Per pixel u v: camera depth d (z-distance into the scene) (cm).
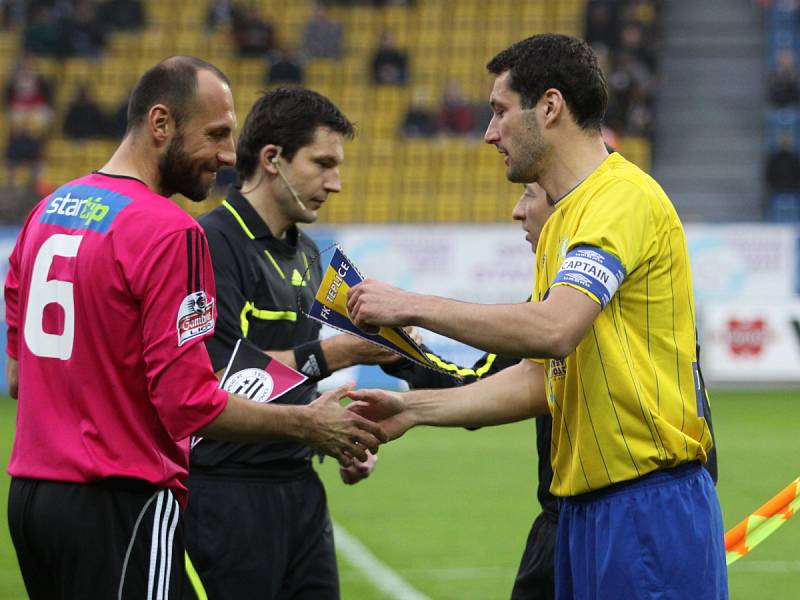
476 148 7275
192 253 1220
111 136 7262
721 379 5781
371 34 8062
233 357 1435
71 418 1232
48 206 1291
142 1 8119
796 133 7450
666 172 7544
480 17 8081
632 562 1214
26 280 1284
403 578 2575
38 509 1232
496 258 5700
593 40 7519
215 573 1527
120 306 1212
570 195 1243
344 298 1326
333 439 1323
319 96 1625
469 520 3167
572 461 1252
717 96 7850
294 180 1600
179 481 1273
